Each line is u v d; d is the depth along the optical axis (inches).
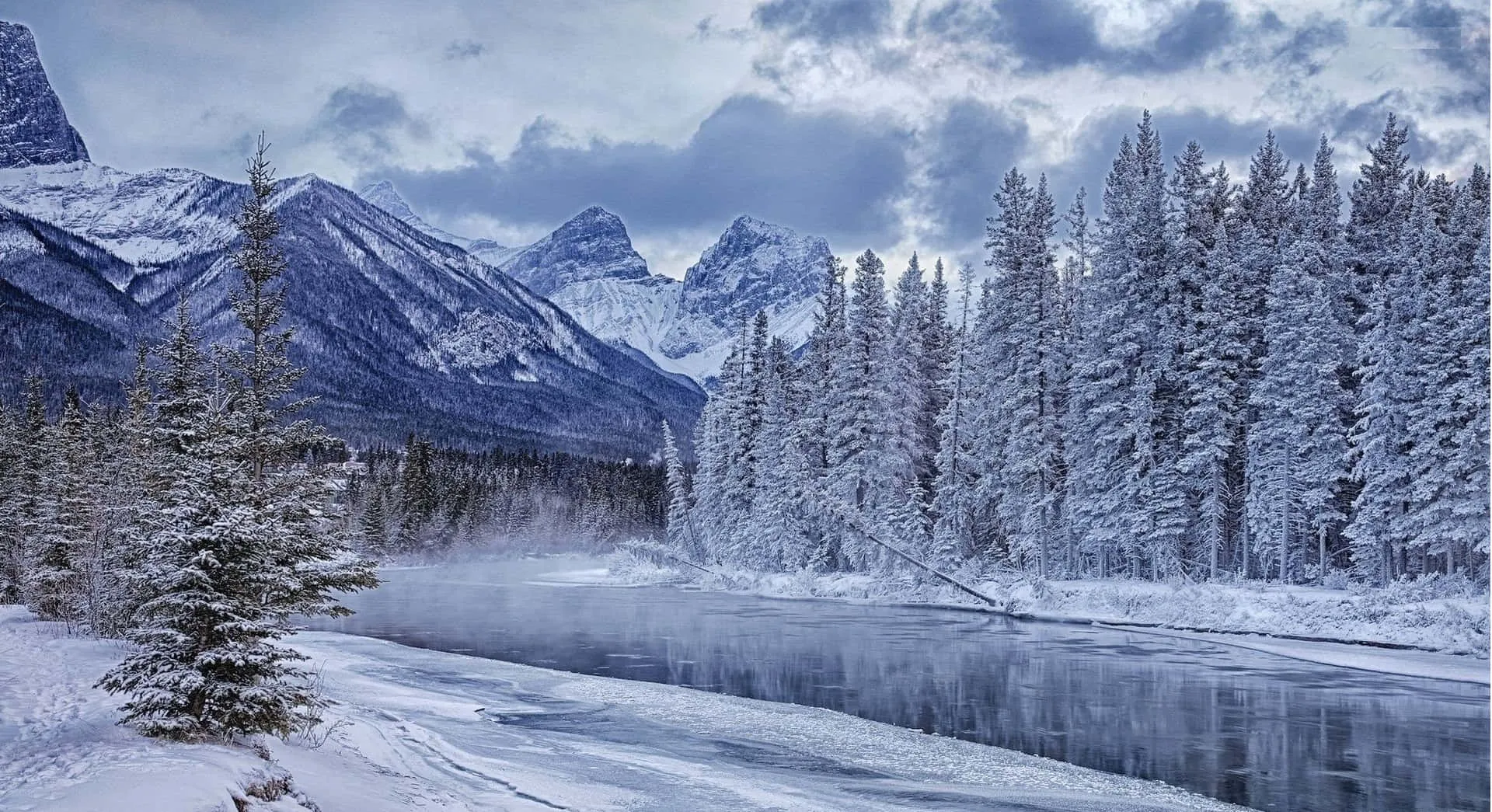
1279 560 2044.8
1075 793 649.0
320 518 606.5
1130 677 1159.6
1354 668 1219.2
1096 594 1875.0
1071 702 999.0
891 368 2637.8
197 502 547.5
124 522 1032.2
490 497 6294.3
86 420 1795.0
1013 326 2281.0
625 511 6934.1
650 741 788.0
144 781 388.2
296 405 844.0
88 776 402.3
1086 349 2224.4
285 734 554.6
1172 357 2054.6
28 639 1109.7
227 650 520.7
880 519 2527.1
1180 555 2054.6
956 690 1072.2
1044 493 2219.5
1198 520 2063.2
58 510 1445.6
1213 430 1963.6
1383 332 1807.3
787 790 626.2
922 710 957.2
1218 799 648.4
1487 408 1617.9
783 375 3235.7
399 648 1389.0
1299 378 1889.8
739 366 3363.7
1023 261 2342.5
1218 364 1984.5
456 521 5649.6
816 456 2871.6
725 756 741.3
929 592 2278.5
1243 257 2198.6
